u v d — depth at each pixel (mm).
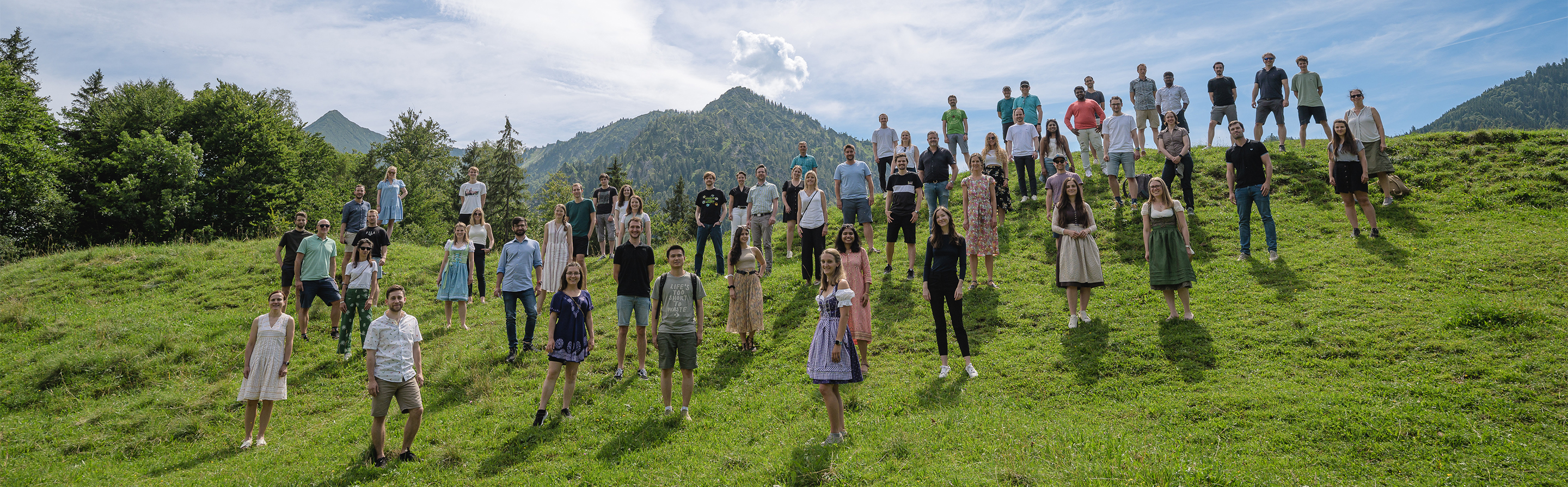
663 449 6910
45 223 31719
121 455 8250
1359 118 13336
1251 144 11422
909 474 5812
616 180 71062
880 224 16250
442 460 7023
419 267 16812
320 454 7562
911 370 8703
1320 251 11383
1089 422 6809
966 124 17906
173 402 9867
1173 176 14055
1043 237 13578
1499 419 6059
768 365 9422
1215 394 7078
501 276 10336
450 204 54688
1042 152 15602
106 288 15844
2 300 15031
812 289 11875
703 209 13398
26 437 8938
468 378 9438
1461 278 9703
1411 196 13633
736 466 6379
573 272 8000
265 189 36719
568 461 6789
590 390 8750
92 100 41062
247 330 12891
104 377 10922
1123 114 14633
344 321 11188
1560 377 6609
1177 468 5395
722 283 12836
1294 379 7301
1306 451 5828
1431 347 7641
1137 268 11664
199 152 35875
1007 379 8141
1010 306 10516
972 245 11398
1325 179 14758
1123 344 8719
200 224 35750
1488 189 13516
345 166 49719
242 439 8594
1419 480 5254
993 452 6098
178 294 15211
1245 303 9680
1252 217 13586
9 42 44406
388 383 7070
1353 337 8117
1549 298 8617
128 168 34031
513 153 58156
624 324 9117
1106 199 15258
